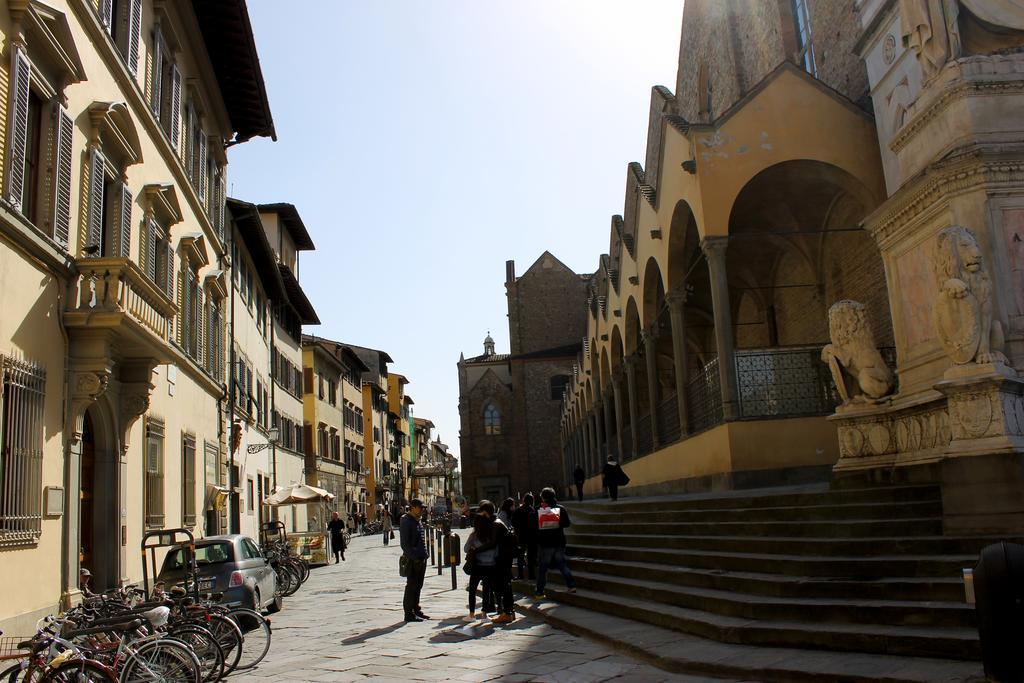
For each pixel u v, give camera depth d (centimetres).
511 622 1249
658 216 2208
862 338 1222
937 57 1212
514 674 845
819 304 2223
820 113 1759
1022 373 1030
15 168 1074
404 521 1372
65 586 1205
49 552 1155
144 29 1705
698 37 3222
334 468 5584
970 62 1161
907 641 725
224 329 2600
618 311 3078
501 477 7400
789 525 1085
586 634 1049
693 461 1969
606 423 3572
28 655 734
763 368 1744
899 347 1241
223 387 2531
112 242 1480
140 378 1505
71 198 1274
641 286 2536
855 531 993
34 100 1196
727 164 1767
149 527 1669
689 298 2628
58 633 754
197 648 864
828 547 970
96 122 1363
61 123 1225
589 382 4275
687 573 1107
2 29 1052
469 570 1309
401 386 10625
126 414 1492
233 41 2255
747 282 2517
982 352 923
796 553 1012
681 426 2083
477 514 1310
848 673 680
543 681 802
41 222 1188
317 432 5047
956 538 871
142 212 1659
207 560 1380
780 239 2267
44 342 1161
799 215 2058
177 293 1977
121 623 809
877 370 1199
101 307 1257
